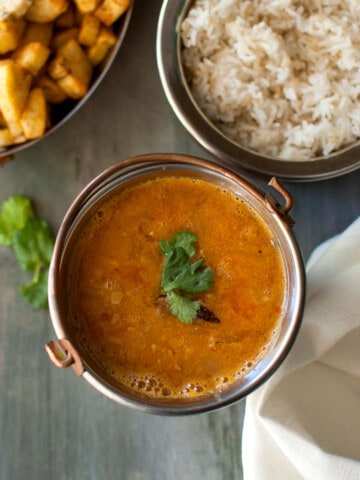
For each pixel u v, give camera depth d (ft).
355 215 1.57
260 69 1.48
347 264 1.42
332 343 1.40
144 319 1.29
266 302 1.30
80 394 1.55
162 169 1.30
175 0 1.41
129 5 1.46
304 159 1.46
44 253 1.55
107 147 1.57
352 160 1.42
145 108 1.58
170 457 1.53
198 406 1.22
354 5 1.47
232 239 1.31
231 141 1.41
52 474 1.53
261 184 1.57
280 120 1.51
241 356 1.29
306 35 1.48
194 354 1.29
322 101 1.48
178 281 1.26
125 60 1.58
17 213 1.55
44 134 1.45
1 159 1.50
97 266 1.30
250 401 1.42
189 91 1.42
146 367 1.28
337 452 1.41
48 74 1.47
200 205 1.32
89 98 1.57
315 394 1.44
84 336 1.29
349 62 1.47
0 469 1.54
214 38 1.47
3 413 1.54
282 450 1.42
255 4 1.48
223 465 1.53
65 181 1.57
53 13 1.43
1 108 1.42
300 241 1.57
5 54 1.47
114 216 1.31
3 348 1.55
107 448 1.54
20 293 1.56
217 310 1.29
